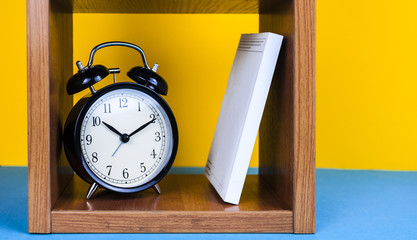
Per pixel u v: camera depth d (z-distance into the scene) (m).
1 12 1.59
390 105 1.65
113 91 1.07
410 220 1.10
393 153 1.67
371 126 1.66
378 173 1.61
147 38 1.60
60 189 1.13
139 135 1.09
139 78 1.09
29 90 0.96
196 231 1.00
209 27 1.62
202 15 1.61
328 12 1.63
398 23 1.64
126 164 1.09
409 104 1.65
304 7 0.97
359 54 1.64
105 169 1.07
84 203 1.05
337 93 1.65
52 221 0.98
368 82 1.65
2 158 1.63
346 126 1.66
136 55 1.60
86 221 0.99
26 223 1.05
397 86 1.65
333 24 1.64
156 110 1.10
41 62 0.96
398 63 1.65
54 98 1.04
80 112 1.05
